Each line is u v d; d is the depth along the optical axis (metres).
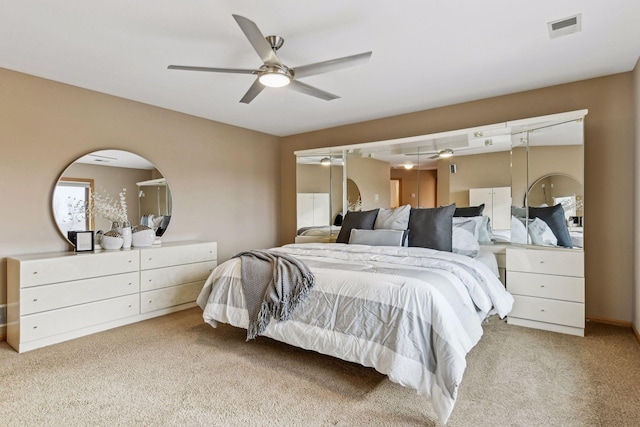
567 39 2.54
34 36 2.44
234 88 3.48
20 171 3.08
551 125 3.28
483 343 2.84
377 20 2.26
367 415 1.87
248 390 2.13
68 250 3.36
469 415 1.86
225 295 2.84
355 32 2.41
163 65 2.93
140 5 2.07
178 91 3.57
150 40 2.51
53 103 3.26
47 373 2.36
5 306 2.97
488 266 3.19
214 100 3.87
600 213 3.28
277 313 2.46
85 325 3.07
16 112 3.05
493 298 2.71
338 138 5.09
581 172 3.10
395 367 1.93
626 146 3.16
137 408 1.95
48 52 2.69
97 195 3.57
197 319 3.55
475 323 2.24
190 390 2.13
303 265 2.62
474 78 3.27
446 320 1.93
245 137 5.21
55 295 2.90
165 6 2.08
